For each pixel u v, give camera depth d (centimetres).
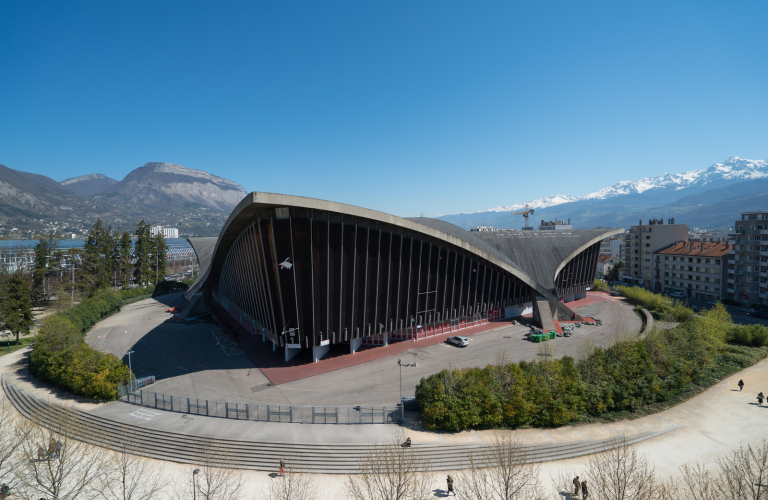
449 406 2658
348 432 2620
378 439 2530
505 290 5669
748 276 7338
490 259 5056
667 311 5947
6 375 3897
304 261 3703
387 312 4375
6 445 2503
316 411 2939
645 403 3106
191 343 4922
